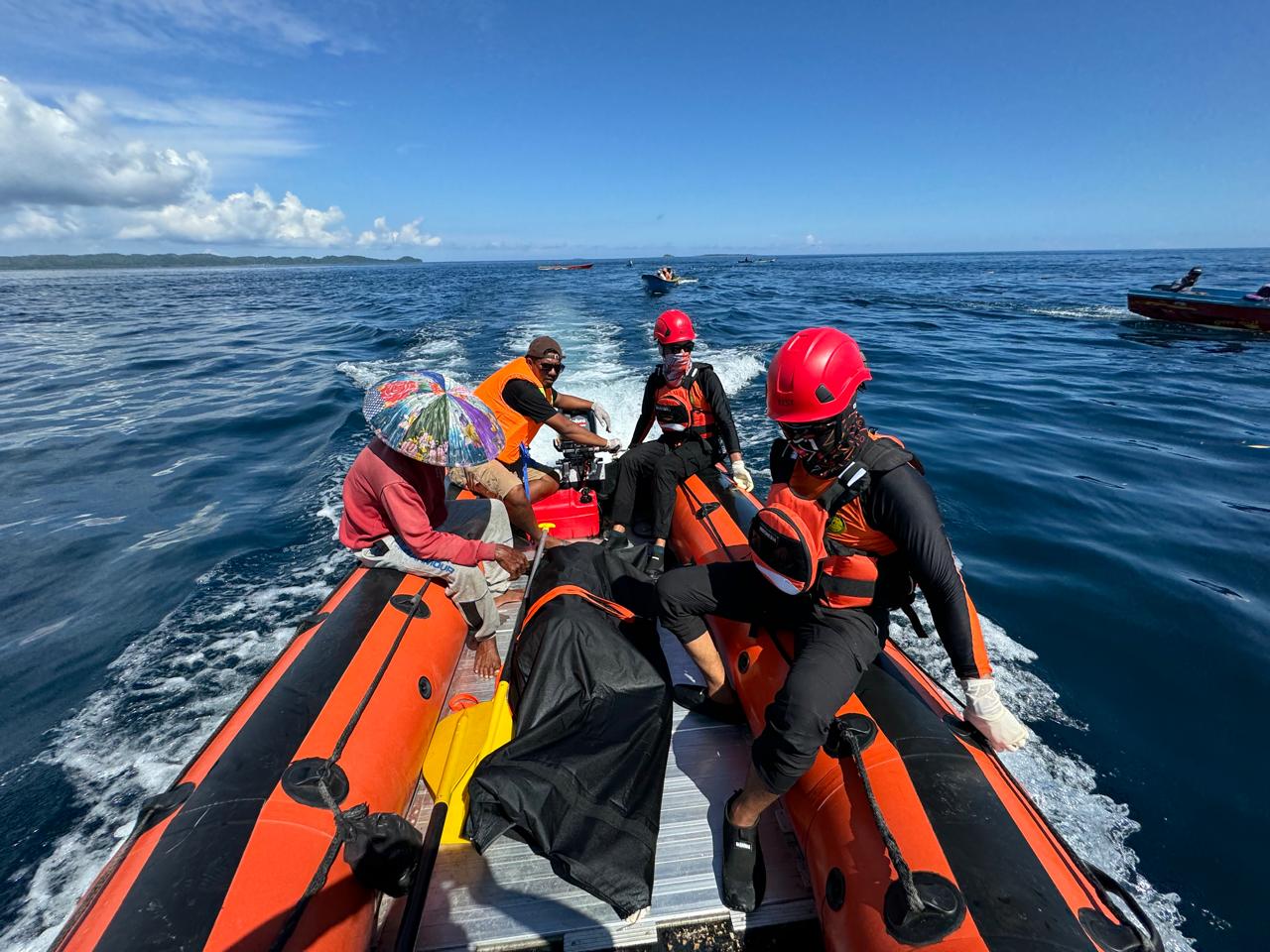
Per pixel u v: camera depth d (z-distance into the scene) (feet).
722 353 36.83
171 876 4.94
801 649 5.98
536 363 12.57
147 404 30.45
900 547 5.28
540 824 5.82
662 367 12.25
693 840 6.56
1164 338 44.93
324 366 38.11
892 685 6.74
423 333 47.16
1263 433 22.48
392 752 6.88
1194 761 8.95
